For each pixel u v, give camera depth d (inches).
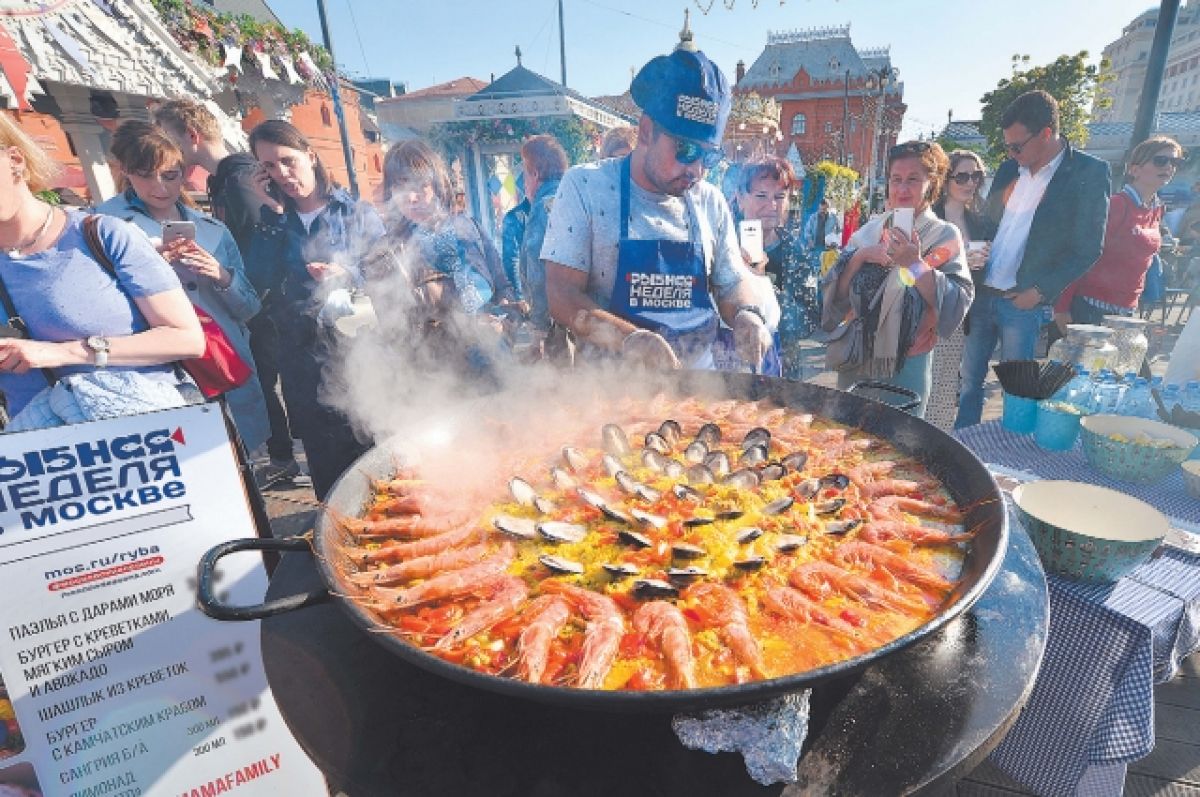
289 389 151.6
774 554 68.7
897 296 138.0
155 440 67.3
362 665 54.6
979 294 186.4
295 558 70.9
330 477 156.4
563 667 55.2
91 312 79.4
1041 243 165.9
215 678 72.4
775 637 58.2
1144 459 86.7
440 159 149.7
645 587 61.4
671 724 47.1
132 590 67.4
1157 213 191.9
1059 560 70.0
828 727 46.7
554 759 44.8
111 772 68.3
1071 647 69.7
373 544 73.5
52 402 79.0
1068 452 101.3
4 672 62.4
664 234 113.7
